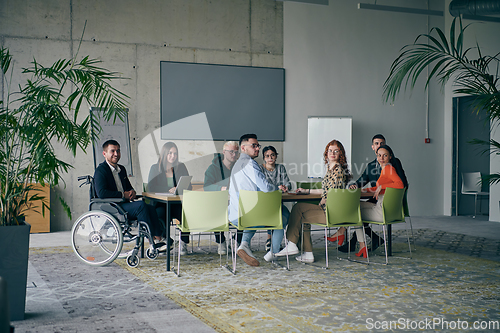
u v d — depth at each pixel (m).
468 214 10.09
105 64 7.76
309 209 4.85
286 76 8.90
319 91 9.12
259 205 4.36
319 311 3.17
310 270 4.50
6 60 3.28
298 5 8.95
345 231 5.79
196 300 3.44
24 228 2.95
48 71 3.29
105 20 7.75
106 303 3.36
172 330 2.79
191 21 8.27
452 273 4.37
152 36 8.04
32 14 7.33
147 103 8.01
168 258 4.45
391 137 9.66
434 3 9.88
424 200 9.96
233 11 8.55
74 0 7.56
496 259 5.11
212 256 5.23
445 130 10.05
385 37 9.55
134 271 4.42
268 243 5.50
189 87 8.26
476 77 4.91
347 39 9.28
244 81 8.61
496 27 8.85
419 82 9.86
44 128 3.01
